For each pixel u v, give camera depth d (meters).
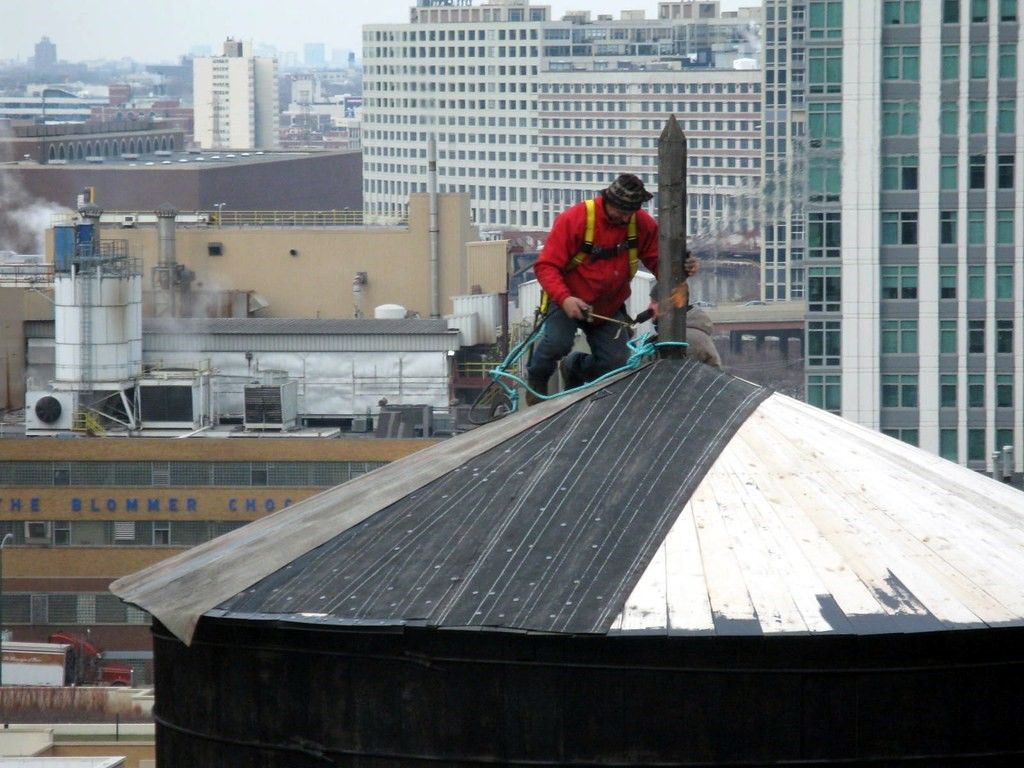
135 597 31.69
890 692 27.67
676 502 30.08
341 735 29.11
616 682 27.70
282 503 173.62
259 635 29.67
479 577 28.98
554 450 31.86
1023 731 28.03
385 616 28.45
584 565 28.81
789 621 27.31
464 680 28.27
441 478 32.03
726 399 32.97
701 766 27.59
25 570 174.25
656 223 33.81
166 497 174.25
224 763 30.38
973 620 27.39
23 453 174.25
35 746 111.06
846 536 29.38
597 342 34.09
